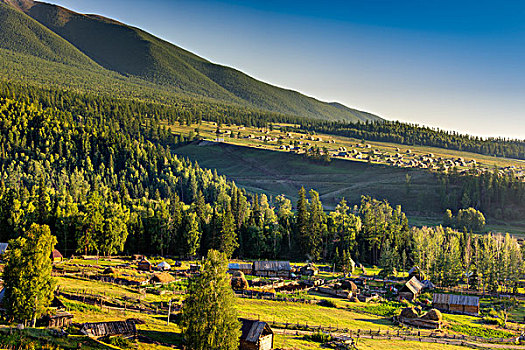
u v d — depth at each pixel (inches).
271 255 7003.0
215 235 6510.8
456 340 3240.7
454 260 5580.7
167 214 6535.4
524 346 3255.4
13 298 2417.6
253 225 7052.2
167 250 6565.0
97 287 3550.7
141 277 4222.4
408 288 4739.2
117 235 5890.8
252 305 3639.3
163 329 2677.2
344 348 2738.7
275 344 2657.5
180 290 3885.3
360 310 3991.1
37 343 2070.6
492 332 3614.7
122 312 2918.3
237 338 2390.5
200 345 2311.8
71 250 5925.2
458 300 4372.5
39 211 6328.7
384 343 2974.9
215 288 2388.0
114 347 2257.6
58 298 2822.3
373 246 7190.0
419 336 3230.8
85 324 2410.2
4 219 6028.5
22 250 2482.8
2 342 1996.8
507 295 5275.6
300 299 4069.9
